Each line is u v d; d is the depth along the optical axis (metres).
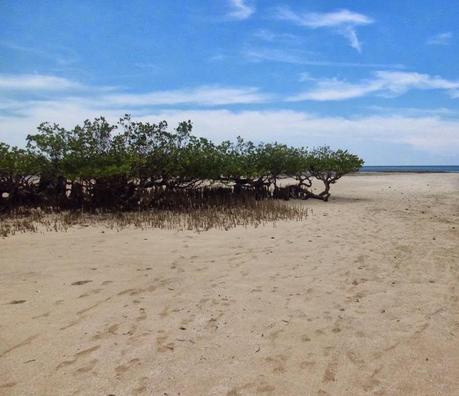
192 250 8.57
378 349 4.34
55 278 6.52
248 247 8.91
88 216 12.46
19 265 7.19
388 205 17.83
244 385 3.65
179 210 13.73
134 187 14.24
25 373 3.79
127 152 13.91
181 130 15.22
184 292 6.02
